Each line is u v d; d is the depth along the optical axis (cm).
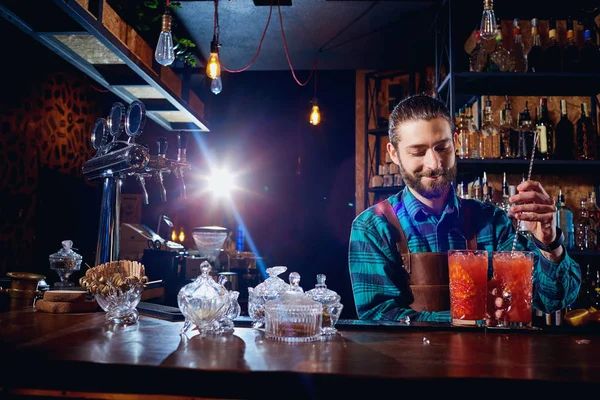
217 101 823
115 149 230
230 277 420
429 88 470
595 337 121
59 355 95
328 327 125
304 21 423
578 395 81
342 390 84
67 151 583
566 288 146
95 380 90
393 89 534
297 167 822
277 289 132
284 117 824
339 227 800
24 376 92
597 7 352
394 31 441
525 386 82
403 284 164
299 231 814
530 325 127
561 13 365
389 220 171
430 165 151
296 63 525
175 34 434
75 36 261
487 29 243
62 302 158
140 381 89
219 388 86
